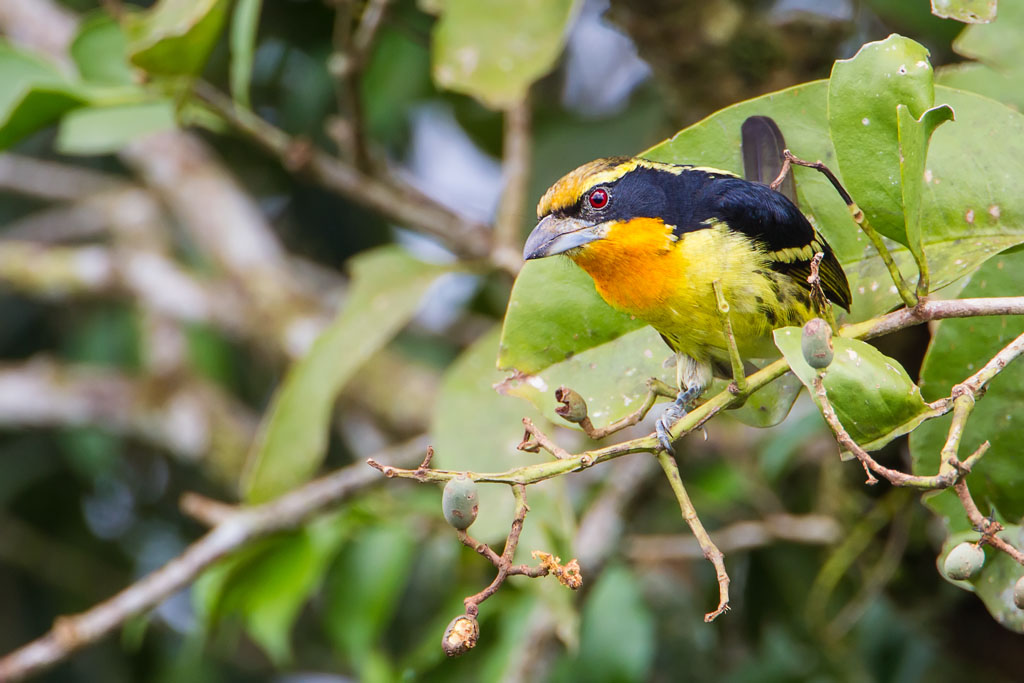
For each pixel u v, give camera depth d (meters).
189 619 12.84
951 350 5.33
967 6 4.96
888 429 4.36
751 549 9.49
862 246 5.65
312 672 12.43
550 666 9.09
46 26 12.59
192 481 13.48
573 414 4.90
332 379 7.80
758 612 9.56
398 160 12.36
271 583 8.82
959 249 5.17
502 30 7.02
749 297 5.82
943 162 5.18
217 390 13.14
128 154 14.35
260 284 13.38
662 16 8.45
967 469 4.05
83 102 7.93
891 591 8.80
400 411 12.45
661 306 5.88
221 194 13.99
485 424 7.05
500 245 8.66
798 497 9.94
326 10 11.33
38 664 8.07
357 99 8.43
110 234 15.27
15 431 13.35
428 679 8.77
